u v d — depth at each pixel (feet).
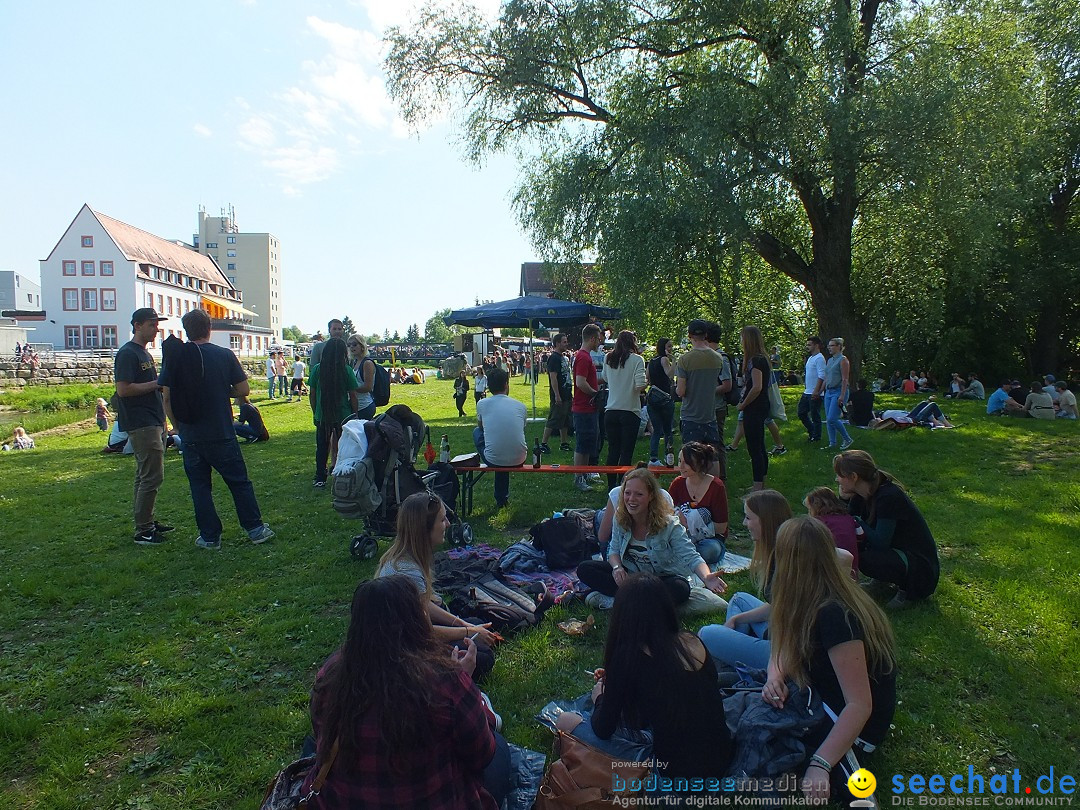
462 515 22.88
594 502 24.49
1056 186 78.54
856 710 8.32
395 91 55.88
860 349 55.62
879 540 14.49
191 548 20.18
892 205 53.83
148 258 212.84
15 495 27.71
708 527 17.37
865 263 69.10
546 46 50.37
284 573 18.10
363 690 6.57
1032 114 52.54
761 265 67.82
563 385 37.17
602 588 14.89
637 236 47.03
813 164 47.85
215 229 431.84
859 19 47.83
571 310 42.98
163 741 10.70
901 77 45.37
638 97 50.26
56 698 11.91
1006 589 15.39
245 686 12.37
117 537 21.40
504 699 11.59
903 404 58.23
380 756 6.45
